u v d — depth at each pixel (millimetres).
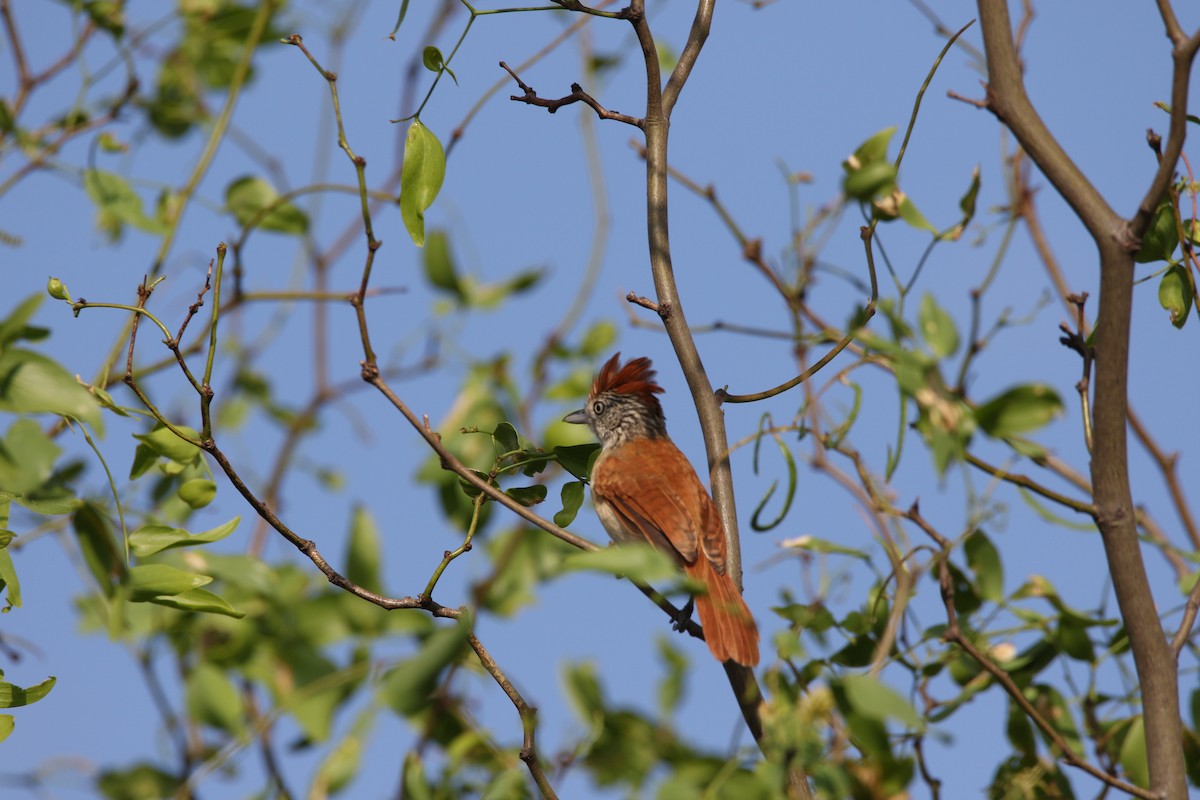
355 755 9859
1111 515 8836
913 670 10258
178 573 9242
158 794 10867
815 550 9797
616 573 7086
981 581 10594
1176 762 8445
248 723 11422
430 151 8969
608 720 9000
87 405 9016
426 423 9656
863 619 9812
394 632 11789
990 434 10195
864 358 9516
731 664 9953
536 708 8891
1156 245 9766
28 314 9742
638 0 10625
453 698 10055
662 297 10680
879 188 9695
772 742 7180
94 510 9367
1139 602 8727
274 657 11625
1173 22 8320
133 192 13500
